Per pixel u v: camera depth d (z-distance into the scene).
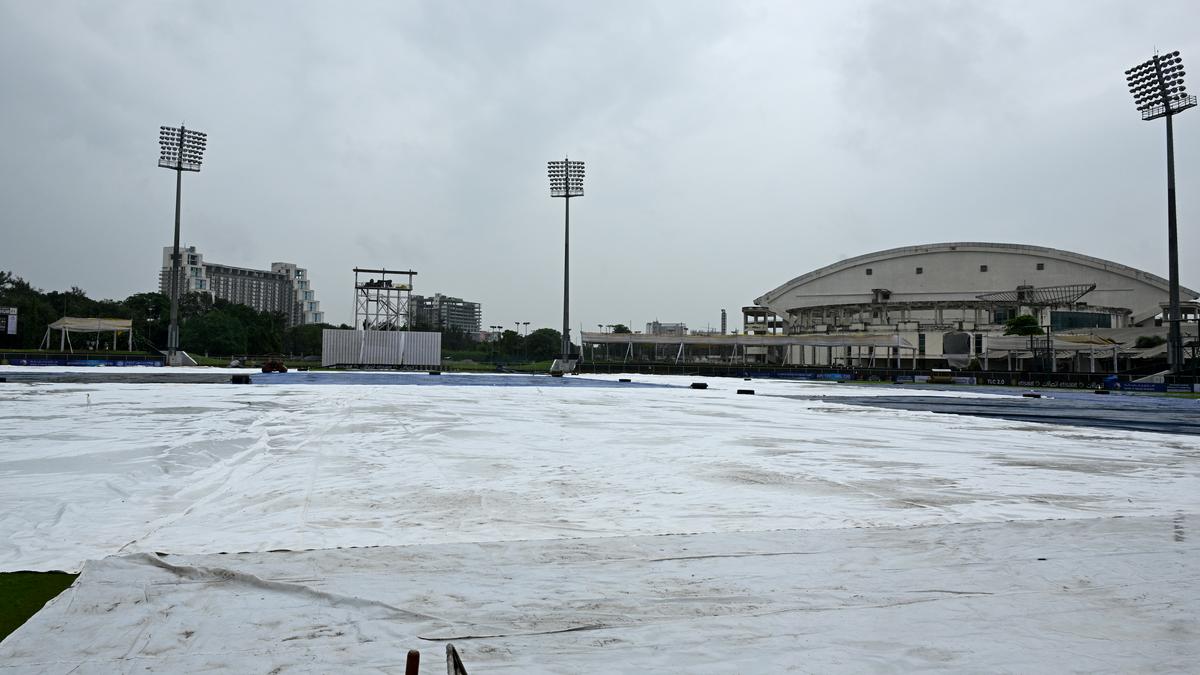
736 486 8.33
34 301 98.50
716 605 4.21
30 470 8.50
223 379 36.53
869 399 30.94
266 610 3.97
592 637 3.70
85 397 21.17
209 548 5.29
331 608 4.04
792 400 28.67
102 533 5.70
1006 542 5.80
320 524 6.10
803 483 8.63
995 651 3.59
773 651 3.55
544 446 11.80
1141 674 3.35
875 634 3.79
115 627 3.69
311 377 43.00
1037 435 15.65
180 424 13.77
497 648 3.53
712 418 18.38
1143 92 49.00
